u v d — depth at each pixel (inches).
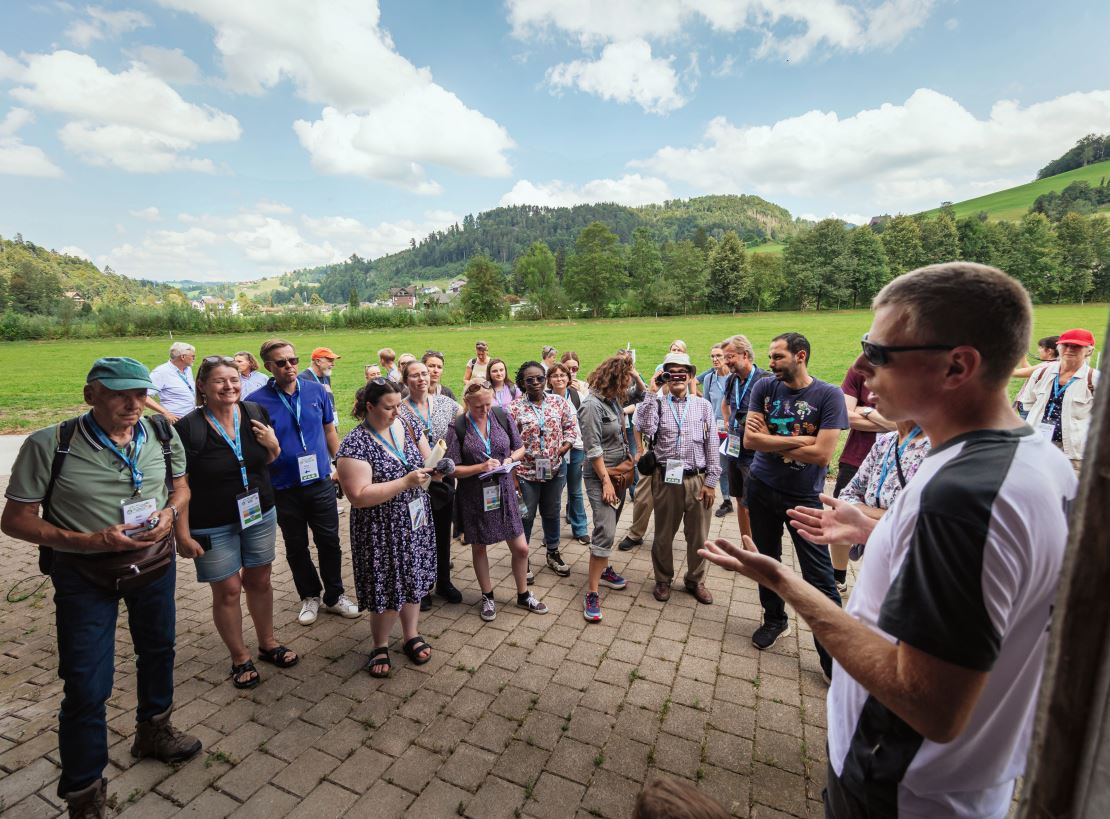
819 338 1338.6
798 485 128.6
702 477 158.2
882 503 110.7
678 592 171.0
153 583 98.7
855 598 47.8
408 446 135.0
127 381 89.0
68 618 89.7
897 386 41.9
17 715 117.0
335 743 108.5
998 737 39.7
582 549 206.2
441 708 118.5
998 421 39.3
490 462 148.9
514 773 100.7
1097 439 21.0
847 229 3161.9
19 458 86.1
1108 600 21.1
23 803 95.8
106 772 101.7
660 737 109.3
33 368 1069.8
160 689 103.3
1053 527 34.3
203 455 117.1
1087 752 22.3
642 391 244.2
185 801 95.4
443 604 165.3
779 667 131.8
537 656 137.4
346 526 232.4
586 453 153.6
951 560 34.3
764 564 47.4
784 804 93.7
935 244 2891.2
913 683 35.4
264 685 127.0
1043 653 37.4
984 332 37.5
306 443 154.3
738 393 185.9
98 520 90.4
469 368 323.6
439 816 91.9
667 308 2982.3
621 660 135.2
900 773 42.6
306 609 157.6
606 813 92.1
